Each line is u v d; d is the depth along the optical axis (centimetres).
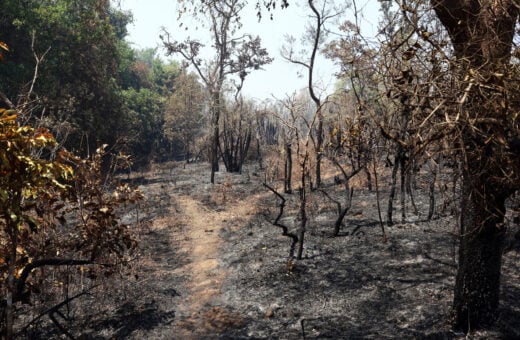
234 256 1406
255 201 2330
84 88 3216
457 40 652
